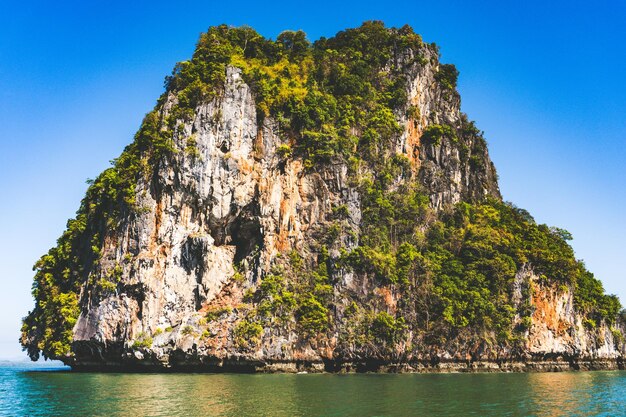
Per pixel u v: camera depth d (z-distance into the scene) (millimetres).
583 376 88375
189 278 82375
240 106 90875
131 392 53156
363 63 116000
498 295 99125
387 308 89562
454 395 54312
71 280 90875
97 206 90000
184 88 91312
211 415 41031
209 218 85375
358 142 103062
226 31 104562
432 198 112500
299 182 92875
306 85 100562
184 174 84812
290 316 83250
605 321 122562
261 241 87000
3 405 45969
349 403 47375
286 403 46656
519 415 44062
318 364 83562
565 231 126125
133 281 79375
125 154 89875
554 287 108125
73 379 67438
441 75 129250
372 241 94688
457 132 127188
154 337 77625
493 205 124375
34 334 91375
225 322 80188
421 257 96688
